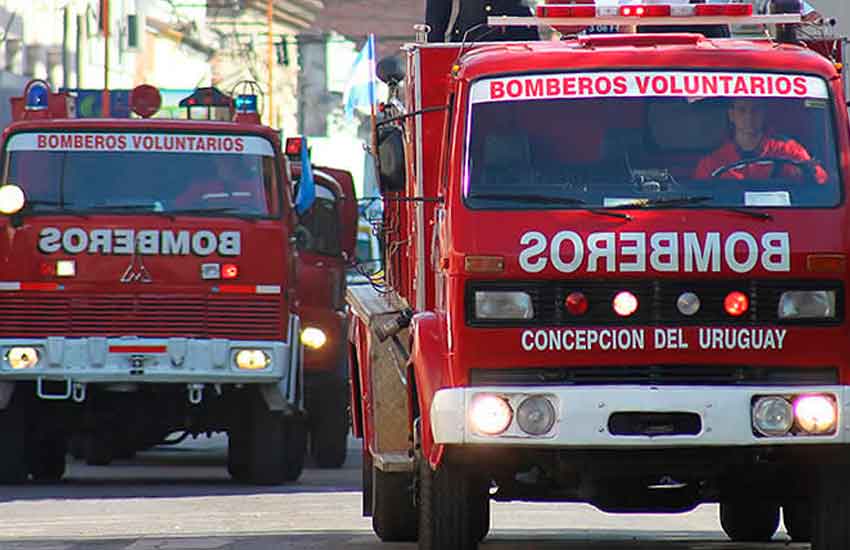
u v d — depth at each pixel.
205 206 50.66
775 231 27.44
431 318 28.48
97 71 131.88
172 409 52.75
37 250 49.91
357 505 43.84
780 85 28.30
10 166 50.31
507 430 27.06
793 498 30.03
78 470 59.22
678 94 28.19
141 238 50.12
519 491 29.73
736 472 28.28
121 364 49.97
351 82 58.84
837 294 27.44
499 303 27.34
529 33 35.28
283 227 51.00
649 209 27.52
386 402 31.78
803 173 27.88
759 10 32.12
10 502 45.03
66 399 52.03
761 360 27.30
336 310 59.66
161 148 50.75
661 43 28.84
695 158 27.95
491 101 28.17
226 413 52.81
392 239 35.44
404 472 32.31
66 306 49.94
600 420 26.86
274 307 50.72
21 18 114.38
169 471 58.72
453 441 27.17
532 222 27.50
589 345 27.22
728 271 27.27
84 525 38.56
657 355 27.22
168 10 154.62
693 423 27.00
